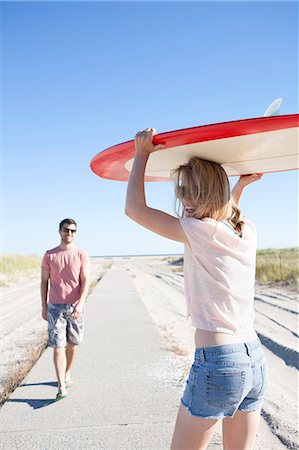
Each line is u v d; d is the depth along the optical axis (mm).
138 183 2031
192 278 2010
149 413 4031
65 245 4535
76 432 3670
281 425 3768
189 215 2148
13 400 4449
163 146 2078
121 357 6008
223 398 1888
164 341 6977
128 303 11430
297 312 9383
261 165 2561
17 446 3451
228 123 1820
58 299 4520
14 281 22734
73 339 4621
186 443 1945
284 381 5051
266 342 6883
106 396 4500
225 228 1991
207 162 2162
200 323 1962
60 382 4430
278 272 15719
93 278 23125
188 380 1979
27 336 8141
